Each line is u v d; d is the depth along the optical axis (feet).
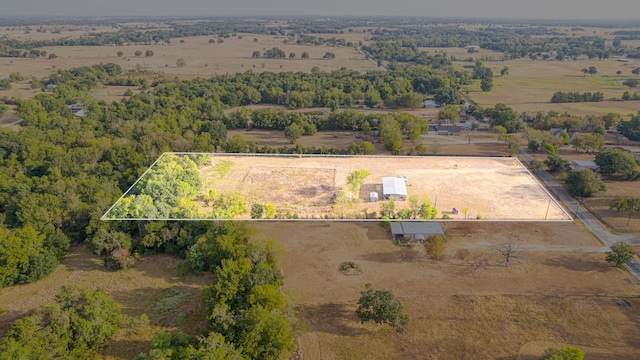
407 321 147.64
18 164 259.39
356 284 170.71
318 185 172.45
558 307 157.48
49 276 177.68
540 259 184.44
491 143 334.65
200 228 187.73
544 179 265.95
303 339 144.66
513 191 170.60
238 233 180.45
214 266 173.58
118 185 237.66
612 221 215.51
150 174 188.96
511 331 146.92
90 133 305.53
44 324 131.23
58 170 237.86
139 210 176.65
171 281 175.32
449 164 193.36
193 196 171.12
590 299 161.38
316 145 333.62
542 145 314.14
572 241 197.26
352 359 137.08
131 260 183.01
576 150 318.45
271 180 175.63
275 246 192.03
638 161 279.90
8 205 206.28
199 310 159.22
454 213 153.99
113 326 142.61
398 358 137.59
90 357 136.87
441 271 177.58
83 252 194.18
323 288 168.55
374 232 202.90
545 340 142.92
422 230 197.16
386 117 353.92
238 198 162.09
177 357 126.31
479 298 162.30
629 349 139.03
